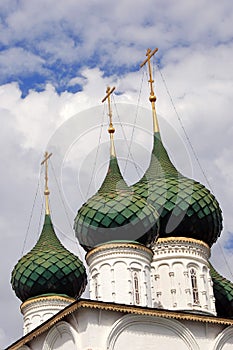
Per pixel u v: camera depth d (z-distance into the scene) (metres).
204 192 54.22
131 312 44.31
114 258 48.66
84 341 43.12
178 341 45.56
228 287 57.56
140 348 44.34
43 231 57.31
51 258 55.00
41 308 54.03
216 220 54.31
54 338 45.50
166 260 52.31
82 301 43.34
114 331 43.81
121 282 48.00
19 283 54.84
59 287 54.72
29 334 46.44
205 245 53.41
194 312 49.19
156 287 51.75
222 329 46.72
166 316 45.19
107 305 43.81
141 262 48.88
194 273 52.31
